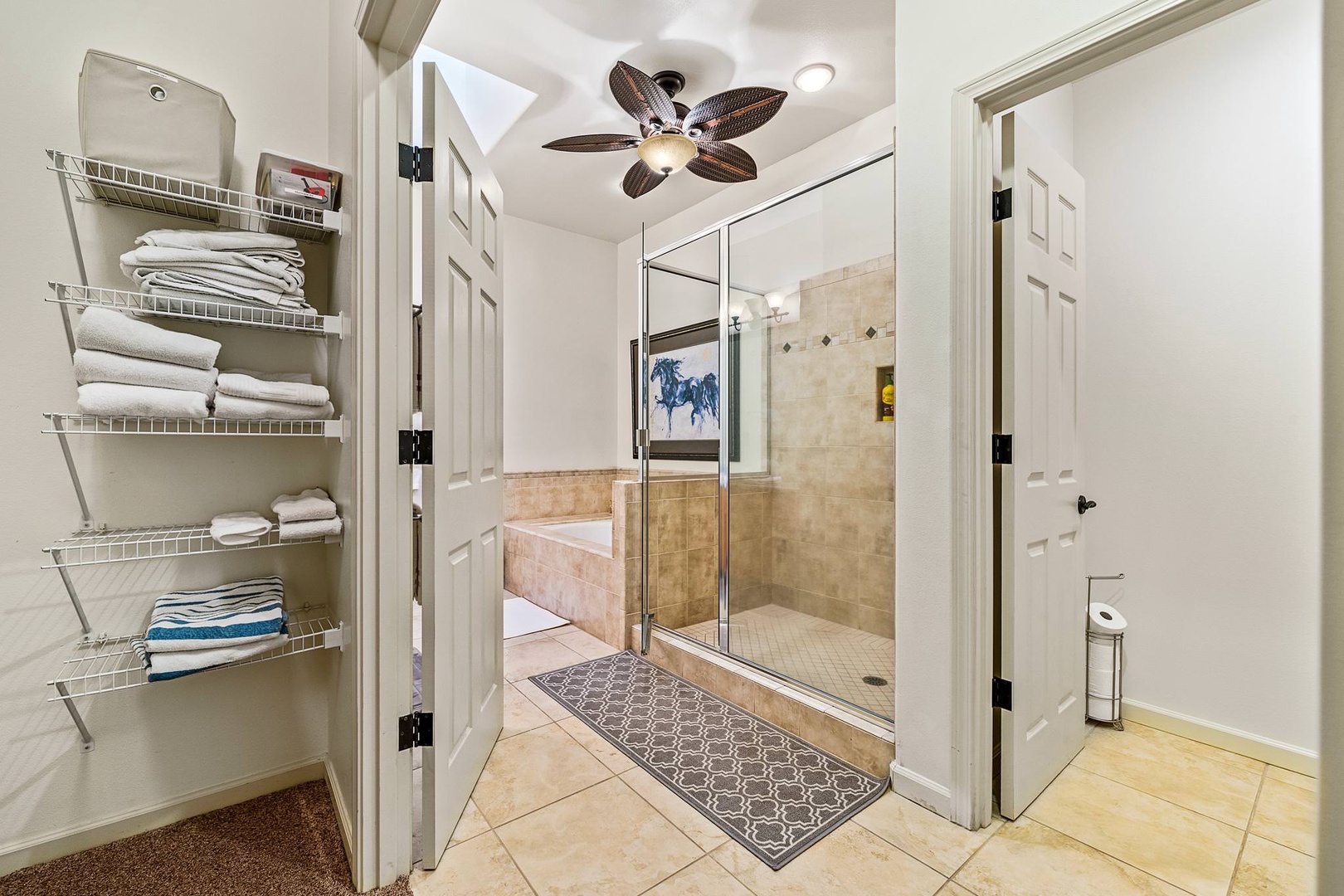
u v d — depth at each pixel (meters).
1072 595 2.00
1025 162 1.70
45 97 1.48
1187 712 2.19
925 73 1.71
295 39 1.82
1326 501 0.34
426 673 1.46
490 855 1.53
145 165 1.42
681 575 3.20
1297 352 1.96
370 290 1.42
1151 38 1.32
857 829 1.63
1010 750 1.66
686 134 2.72
